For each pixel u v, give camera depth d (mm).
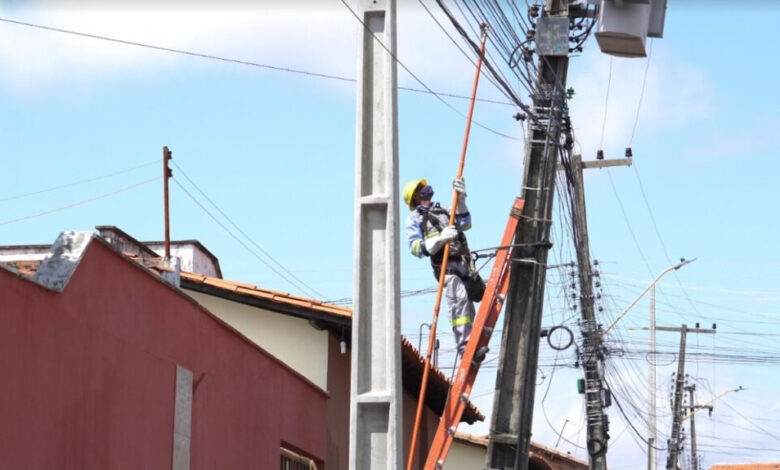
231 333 18016
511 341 16625
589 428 29328
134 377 14711
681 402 49688
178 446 15922
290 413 20359
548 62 17422
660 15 15344
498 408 16500
